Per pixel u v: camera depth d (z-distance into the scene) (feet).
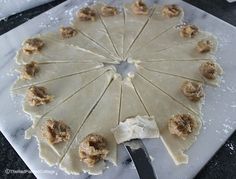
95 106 0.96
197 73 1.03
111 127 0.91
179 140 0.89
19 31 1.16
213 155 0.87
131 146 0.87
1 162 0.86
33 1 1.22
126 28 1.16
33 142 0.89
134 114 0.94
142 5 1.20
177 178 0.83
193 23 1.17
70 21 1.18
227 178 0.83
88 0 1.25
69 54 1.09
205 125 0.92
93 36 1.14
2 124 0.93
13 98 0.98
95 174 0.83
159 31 1.15
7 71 1.05
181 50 1.09
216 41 1.11
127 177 0.83
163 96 0.98
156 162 0.85
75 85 1.01
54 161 0.85
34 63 1.05
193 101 0.96
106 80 1.02
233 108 0.96
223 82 1.01
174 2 1.24
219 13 1.23
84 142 0.86
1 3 1.18
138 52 1.09
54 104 0.96
